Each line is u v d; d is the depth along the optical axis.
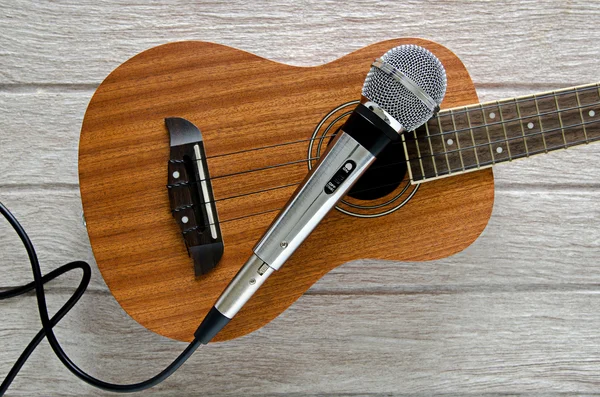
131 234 0.67
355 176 0.62
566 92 0.68
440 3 0.75
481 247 0.75
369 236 0.68
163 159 0.67
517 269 0.75
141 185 0.67
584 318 0.75
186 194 0.67
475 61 0.75
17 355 0.74
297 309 0.75
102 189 0.67
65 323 0.74
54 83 0.74
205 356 0.75
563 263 0.75
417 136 0.67
